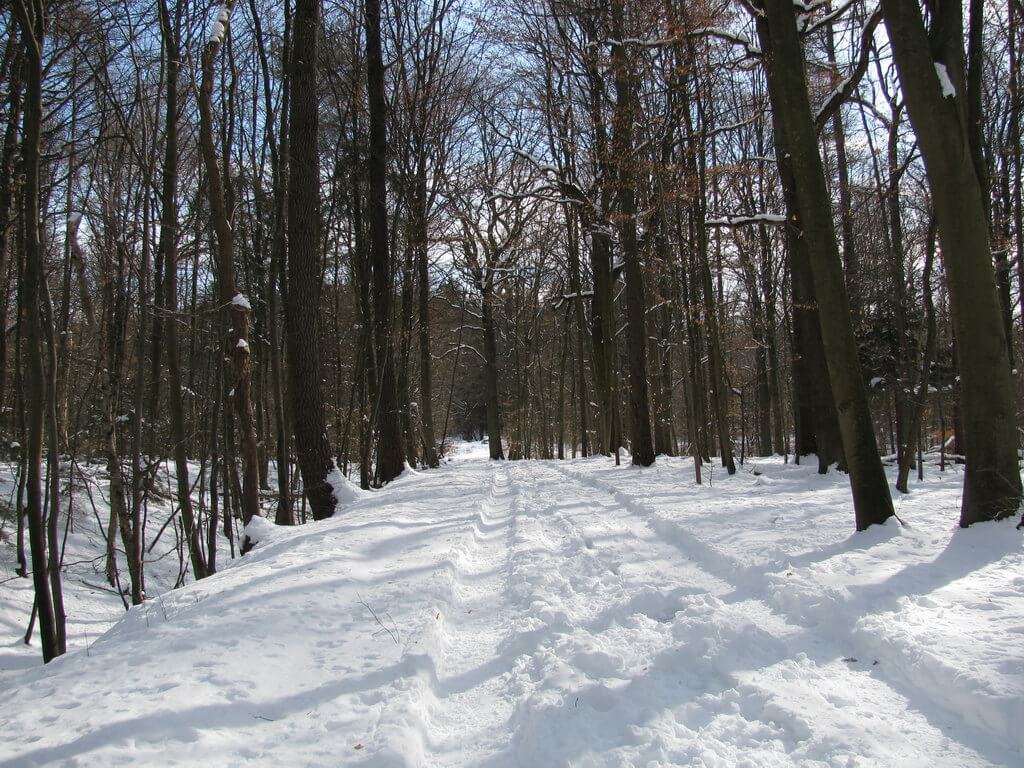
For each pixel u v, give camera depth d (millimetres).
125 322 12148
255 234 19078
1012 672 3072
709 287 13297
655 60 13570
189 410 18953
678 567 6070
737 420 30625
